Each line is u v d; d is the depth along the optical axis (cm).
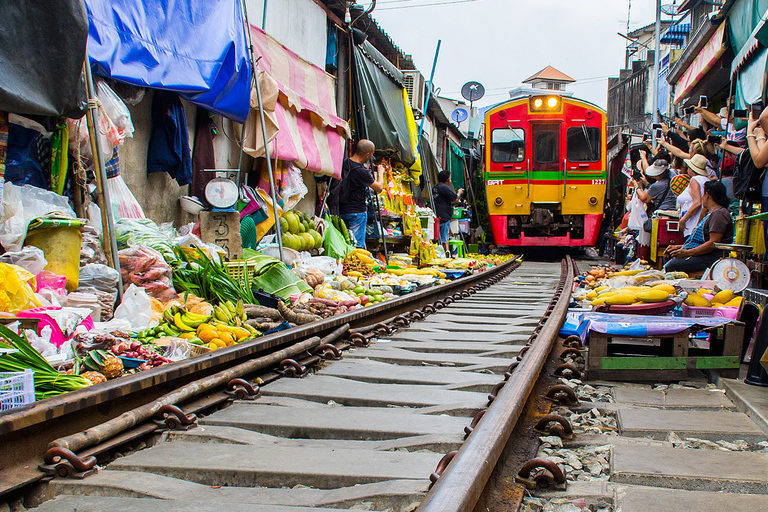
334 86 1164
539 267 1738
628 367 445
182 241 630
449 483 198
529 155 1789
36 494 239
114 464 264
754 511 230
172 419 311
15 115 456
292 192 940
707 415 352
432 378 429
